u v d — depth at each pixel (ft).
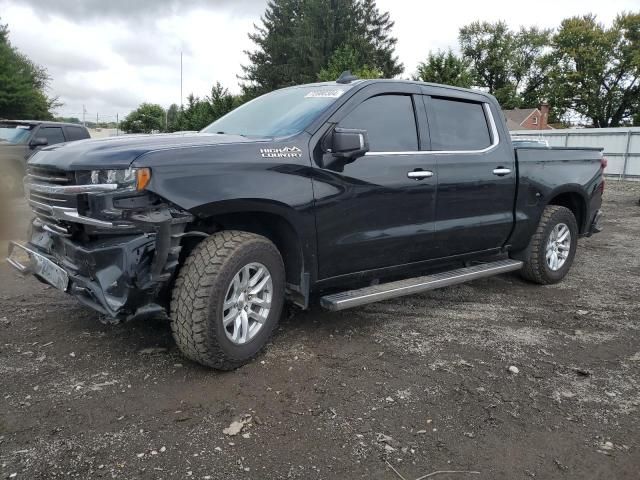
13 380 10.71
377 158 13.16
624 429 9.63
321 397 10.39
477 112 16.31
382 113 13.67
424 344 13.17
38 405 9.77
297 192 11.62
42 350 12.14
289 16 171.12
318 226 12.13
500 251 17.16
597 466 8.54
